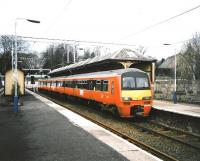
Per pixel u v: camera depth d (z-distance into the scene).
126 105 18.50
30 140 11.60
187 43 56.78
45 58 87.56
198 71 54.22
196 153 11.20
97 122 17.09
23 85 39.22
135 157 9.20
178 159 10.39
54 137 12.16
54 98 40.69
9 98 34.16
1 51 60.75
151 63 24.45
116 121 19.03
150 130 15.27
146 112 19.02
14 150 10.07
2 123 15.70
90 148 10.33
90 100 25.53
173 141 13.26
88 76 25.27
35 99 33.47
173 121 17.33
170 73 78.44
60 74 44.81
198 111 21.80
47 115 18.92
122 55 23.50
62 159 9.01
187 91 34.28
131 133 15.12
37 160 8.91
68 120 16.78
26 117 17.98
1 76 65.38
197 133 15.24
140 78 19.03
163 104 28.25
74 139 11.77
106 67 27.58
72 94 31.08
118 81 18.77
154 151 11.05
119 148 10.32
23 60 67.38
